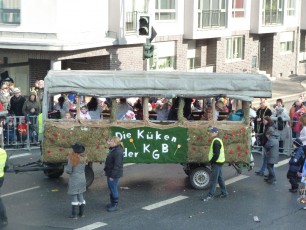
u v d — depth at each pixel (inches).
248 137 582.2
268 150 619.5
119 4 1063.6
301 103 825.5
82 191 496.4
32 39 979.3
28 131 753.6
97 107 625.0
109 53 1067.9
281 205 548.1
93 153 569.0
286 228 484.4
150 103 694.5
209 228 480.4
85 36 1026.7
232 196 573.9
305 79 1663.4
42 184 604.1
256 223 495.5
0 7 994.1
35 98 771.4
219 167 555.8
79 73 576.7
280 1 1577.3
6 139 750.5
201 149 579.8
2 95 781.9
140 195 570.9
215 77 578.2
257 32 1503.4
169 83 569.9
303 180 541.0
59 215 506.9
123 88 566.3
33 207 528.1
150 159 576.7
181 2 1248.8
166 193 579.8
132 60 1122.0
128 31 1087.6
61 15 978.7
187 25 1262.3
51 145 566.6
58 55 976.3
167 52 1243.8
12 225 479.8
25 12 982.4
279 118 753.6
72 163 490.9
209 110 599.5
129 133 572.7
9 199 551.5
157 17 1189.7
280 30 1581.0
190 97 577.0
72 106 640.4
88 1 1026.7
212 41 1384.1
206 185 593.6
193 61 1369.3
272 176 622.8
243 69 1508.4
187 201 554.6
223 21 1344.7
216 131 550.6
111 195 518.9
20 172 617.9
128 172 664.4
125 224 486.3
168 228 478.3
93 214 510.6
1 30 997.8
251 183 625.3
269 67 1624.0
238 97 575.8
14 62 1022.4
